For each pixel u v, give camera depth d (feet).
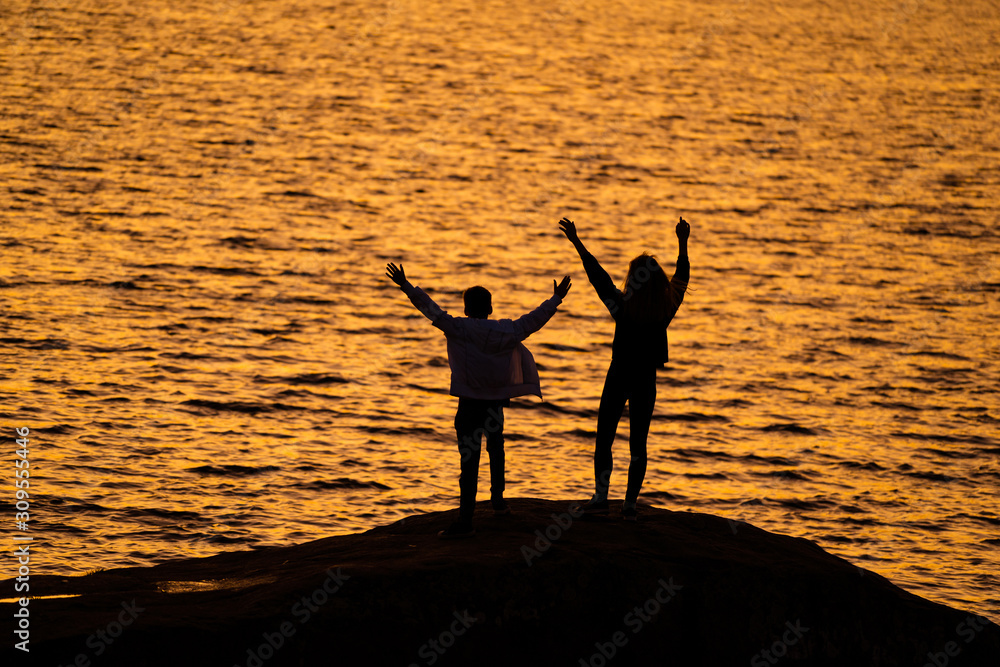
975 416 87.10
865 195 173.37
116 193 145.18
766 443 79.15
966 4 416.26
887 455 77.51
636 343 29.53
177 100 209.26
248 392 81.97
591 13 364.99
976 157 200.64
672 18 365.81
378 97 229.66
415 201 157.28
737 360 100.07
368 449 72.38
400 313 108.27
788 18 374.22
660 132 214.69
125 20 291.38
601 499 31.19
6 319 92.94
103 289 105.60
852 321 114.11
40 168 152.35
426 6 359.25
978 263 138.21
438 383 88.53
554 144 200.54
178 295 106.73
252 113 205.67
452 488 66.13
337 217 145.38
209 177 159.43
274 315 103.76
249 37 286.46
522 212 154.92
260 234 133.80
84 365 83.76
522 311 111.55
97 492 59.98
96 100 201.26
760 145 206.80
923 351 104.68
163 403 77.25
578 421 81.92
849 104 246.06
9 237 119.55
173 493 61.05
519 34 321.93
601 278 29.07
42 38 255.91
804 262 136.98
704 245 142.92
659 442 77.97
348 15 332.80
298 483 64.75
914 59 306.14
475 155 188.14
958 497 70.13
